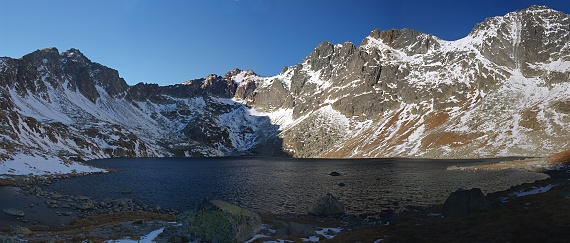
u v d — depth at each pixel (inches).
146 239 1332.4
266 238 1293.1
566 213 1008.9
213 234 1279.5
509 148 6545.3
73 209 2303.2
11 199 2423.7
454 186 3053.6
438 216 1565.0
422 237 1074.1
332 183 3683.6
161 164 7130.9
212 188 3457.2
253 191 3230.8
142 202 2711.6
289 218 2014.0
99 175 4475.9
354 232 1316.4
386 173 4453.7
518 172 3494.1
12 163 3784.5
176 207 2541.8
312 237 1347.2
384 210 2212.1
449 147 7475.4
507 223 1050.1
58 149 7460.6
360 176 4234.7
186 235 1317.7
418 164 5748.0
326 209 2182.6
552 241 836.6
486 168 4175.7
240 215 1321.4
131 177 4392.2
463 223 1179.3
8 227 1583.4
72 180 3823.8
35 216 2016.5
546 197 1343.5
